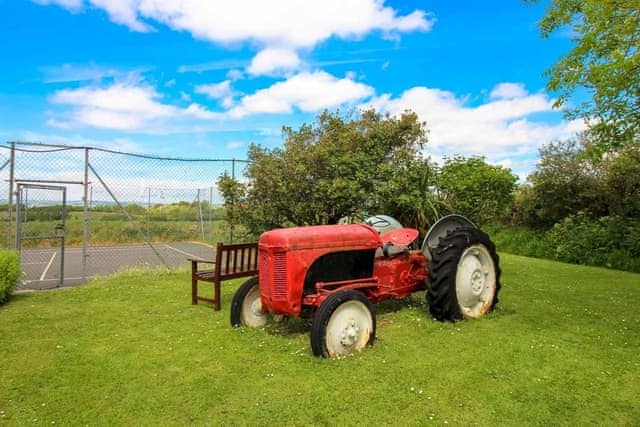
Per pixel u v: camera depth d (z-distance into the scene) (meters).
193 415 2.92
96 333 4.73
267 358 3.91
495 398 3.10
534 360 3.80
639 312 5.56
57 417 2.92
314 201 7.17
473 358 3.84
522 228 14.98
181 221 19.52
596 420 2.82
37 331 4.80
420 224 7.76
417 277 5.28
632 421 2.81
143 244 17.22
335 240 4.40
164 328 4.90
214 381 3.43
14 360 3.94
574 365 3.70
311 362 3.75
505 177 10.33
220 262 5.70
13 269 6.28
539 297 6.48
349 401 3.05
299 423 2.78
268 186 7.24
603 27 5.23
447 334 4.52
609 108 5.37
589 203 13.30
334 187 6.73
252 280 5.02
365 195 6.96
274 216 7.40
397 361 3.78
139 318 5.33
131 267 9.14
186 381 3.45
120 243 17.55
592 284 7.70
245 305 4.96
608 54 5.25
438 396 3.12
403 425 2.75
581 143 13.55
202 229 18.03
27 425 2.82
